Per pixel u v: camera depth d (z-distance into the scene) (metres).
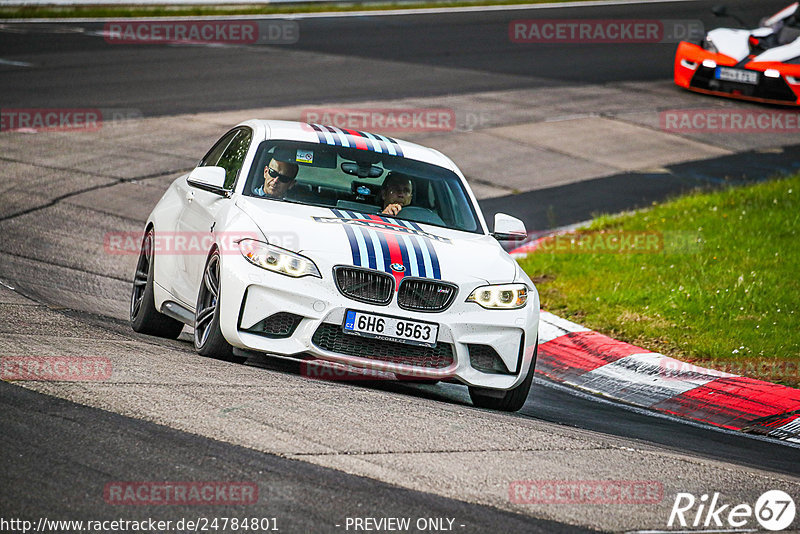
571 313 33.19
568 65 79.81
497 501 14.88
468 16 100.62
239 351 21.97
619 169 54.53
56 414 16.27
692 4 108.44
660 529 14.58
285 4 98.94
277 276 21.02
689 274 35.53
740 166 55.53
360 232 22.22
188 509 13.29
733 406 25.81
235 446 15.79
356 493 14.48
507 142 58.00
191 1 95.56
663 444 21.20
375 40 86.12
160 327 26.30
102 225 39.97
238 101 62.09
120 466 14.47
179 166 49.34
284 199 23.77
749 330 30.50
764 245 38.56
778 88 64.75
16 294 27.75
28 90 61.34
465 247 23.22
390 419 18.52
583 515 14.74
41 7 89.25
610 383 28.06
